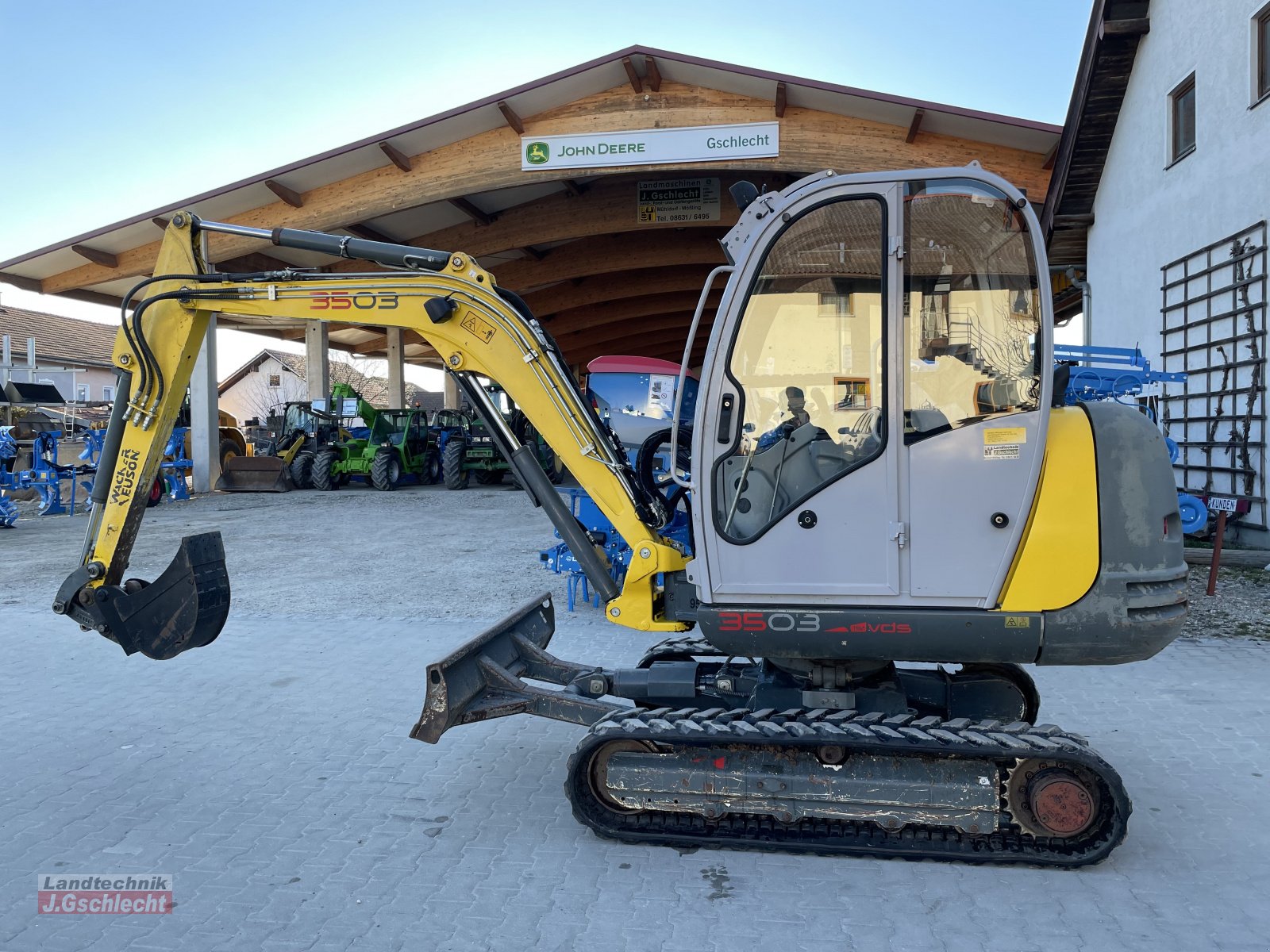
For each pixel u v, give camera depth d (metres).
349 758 4.57
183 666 6.16
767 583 3.47
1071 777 3.29
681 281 22.12
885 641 3.37
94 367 37.06
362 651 6.54
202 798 4.10
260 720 5.13
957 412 3.34
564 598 8.20
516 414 4.54
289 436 20.72
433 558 10.51
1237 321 9.80
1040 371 3.29
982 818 3.31
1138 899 3.16
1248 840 3.58
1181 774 4.21
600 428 4.21
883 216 3.35
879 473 3.37
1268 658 6.00
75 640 6.85
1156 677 5.64
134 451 4.50
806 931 2.99
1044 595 3.28
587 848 3.60
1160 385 11.38
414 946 2.92
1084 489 3.29
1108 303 12.96
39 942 2.96
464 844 3.64
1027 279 3.32
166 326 4.53
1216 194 10.11
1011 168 13.18
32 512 16.12
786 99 13.09
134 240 15.70
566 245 20.17
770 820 3.62
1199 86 10.40
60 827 3.82
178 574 4.43
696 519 3.53
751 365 3.49
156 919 3.10
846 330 3.41
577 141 14.00
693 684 4.09
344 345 30.05
